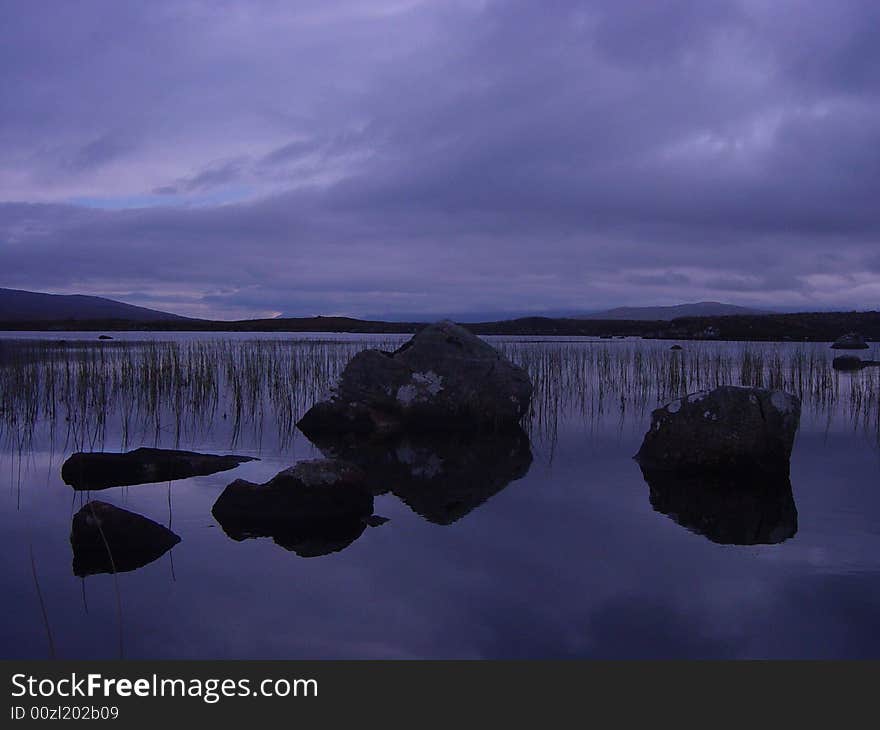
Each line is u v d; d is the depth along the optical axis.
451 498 7.37
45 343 30.67
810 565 5.29
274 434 11.19
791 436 8.33
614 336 56.00
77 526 5.61
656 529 6.21
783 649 4.04
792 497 7.32
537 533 6.10
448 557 5.50
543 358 17.78
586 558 5.46
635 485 7.89
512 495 7.47
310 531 6.14
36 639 4.16
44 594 4.77
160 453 8.54
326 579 5.05
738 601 4.64
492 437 11.34
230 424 11.95
